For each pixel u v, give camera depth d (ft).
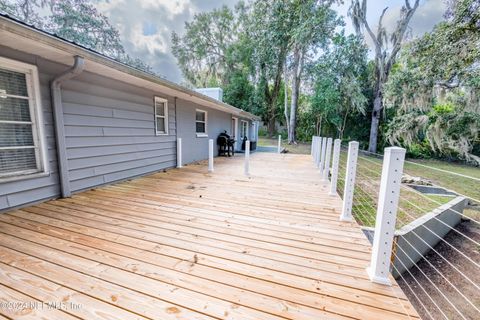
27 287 4.77
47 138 10.36
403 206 16.67
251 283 5.09
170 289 4.84
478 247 14.56
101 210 9.45
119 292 4.70
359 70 50.72
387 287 5.02
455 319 8.95
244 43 62.03
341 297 4.71
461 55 21.49
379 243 5.11
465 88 25.02
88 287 4.82
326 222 8.59
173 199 11.16
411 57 30.01
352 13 47.78
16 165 9.39
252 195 12.04
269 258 6.10
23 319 4.01
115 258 5.93
